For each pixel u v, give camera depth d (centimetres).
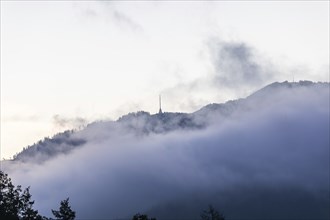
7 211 7375
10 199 7525
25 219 7569
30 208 7681
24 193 7738
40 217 7750
